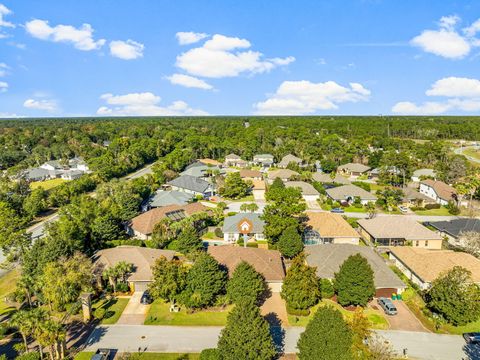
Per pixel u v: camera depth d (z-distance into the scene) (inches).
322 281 1843.0
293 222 2316.7
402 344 1470.2
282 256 2267.5
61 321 1588.3
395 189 3846.0
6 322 1595.7
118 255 2066.9
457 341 1498.5
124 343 1470.2
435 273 1894.7
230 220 2760.8
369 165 5536.4
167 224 2581.2
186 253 2171.5
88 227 2340.1
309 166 5393.7
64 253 1893.5
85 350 1424.7
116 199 2992.1
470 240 2287.2
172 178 4724.4
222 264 1967.3
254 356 1173.1
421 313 1685.5
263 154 6279.5
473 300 1544.0
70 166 5880.9
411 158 5354.3
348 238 2498.8
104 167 4904.0
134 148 6112.2
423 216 3307.1
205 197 3917.3
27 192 3882.9
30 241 2217.0
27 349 1405.0
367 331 1205.7
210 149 6545.3
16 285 1856.5
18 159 6112.2
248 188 4160.9
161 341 1481.3
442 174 4574.3
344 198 3730.3
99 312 1668.3
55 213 3467.0
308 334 1195.3
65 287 1590.8
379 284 1808.6
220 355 1213.7
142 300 1771.7
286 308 1727.4
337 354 1109.7
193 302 1643.7
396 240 2465.6
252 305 1266.0
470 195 3663.9
